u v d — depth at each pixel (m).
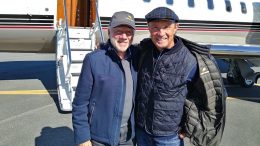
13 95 9.64
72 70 8.27
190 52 3.15
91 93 3.17
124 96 3.18
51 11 9.16
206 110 3.13
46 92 10.08
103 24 9.73
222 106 3.10
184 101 3.17
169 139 3.28
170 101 3.11
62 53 9.14
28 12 8.97
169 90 3.08
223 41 11.56
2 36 9.16
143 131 3.41
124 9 9.84
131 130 3.36
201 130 3.20
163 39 3.02
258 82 13.19
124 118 3.28
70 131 6.82
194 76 3.10
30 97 9.45
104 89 3.09
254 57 11.34
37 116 7.71
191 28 10.89
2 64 15.48
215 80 3.05
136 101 3.36
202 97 3.12
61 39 9.16
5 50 10.16
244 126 7.60
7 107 8.38
